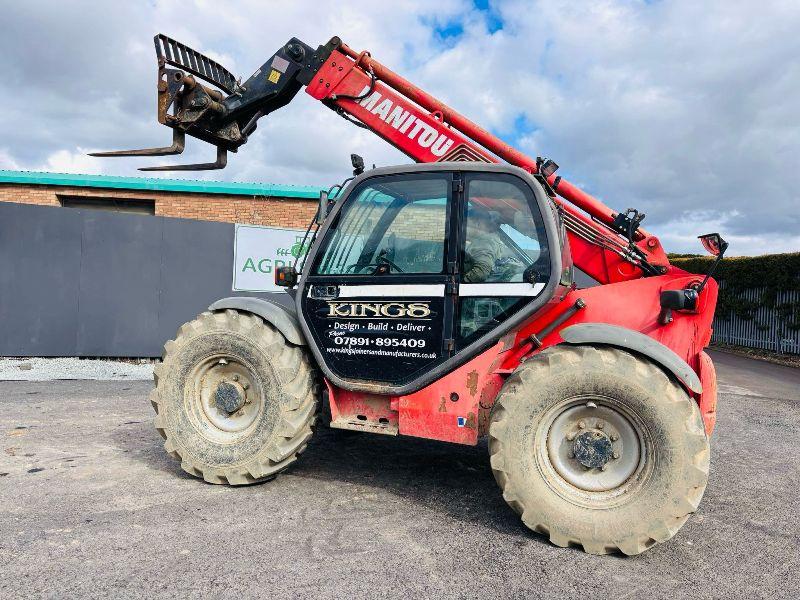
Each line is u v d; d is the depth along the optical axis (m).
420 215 3.55
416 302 3.46
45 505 3.30
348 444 4.85
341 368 3.62
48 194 13.05
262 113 4.84
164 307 9.63
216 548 2.80
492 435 3.04
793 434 5.94
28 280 8.98
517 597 2.43
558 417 3.02
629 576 2.66
